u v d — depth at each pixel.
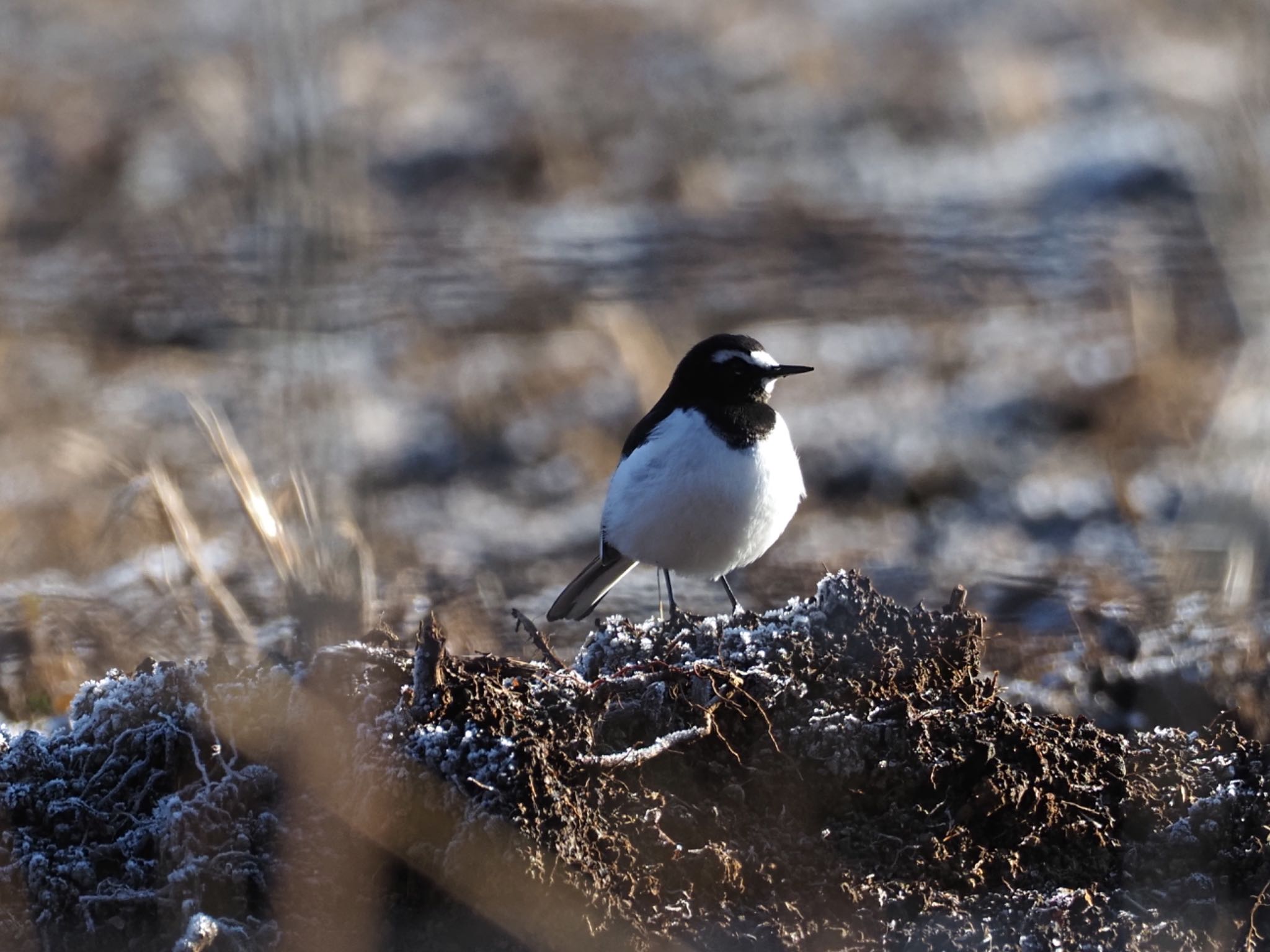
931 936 6.47
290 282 13.43
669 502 9.68
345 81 25.30
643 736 7.02
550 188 24.48
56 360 18.52
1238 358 17.17
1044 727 7.41
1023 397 17.30
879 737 6.98
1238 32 22.05
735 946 6.37
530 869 6.27
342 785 6.62
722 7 33.69
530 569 13.01
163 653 10.30
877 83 28.50
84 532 13.86
